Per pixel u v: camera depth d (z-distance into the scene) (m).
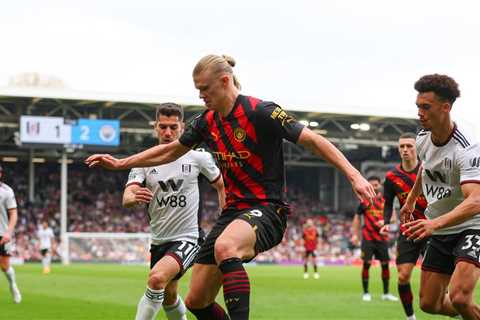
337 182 68.31
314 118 56.00
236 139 6.91
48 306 15.67
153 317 8.41
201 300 7.21
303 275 32.97
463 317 7.58
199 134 7.27
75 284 24.27
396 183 12.95
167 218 8.90
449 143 7.59
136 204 8.73
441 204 7.95
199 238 9.02
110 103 51.81
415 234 6.98
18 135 51.78
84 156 60.78
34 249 55.81
